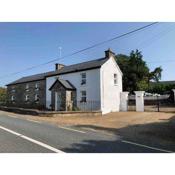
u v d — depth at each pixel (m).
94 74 25.31
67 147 7.39
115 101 26.39
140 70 41.56
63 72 28.88
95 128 12.86
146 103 35.56
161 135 10.84
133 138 9.89
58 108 27.30
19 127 11.73
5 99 46.59
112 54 27.22
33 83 35.53
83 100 26.33
